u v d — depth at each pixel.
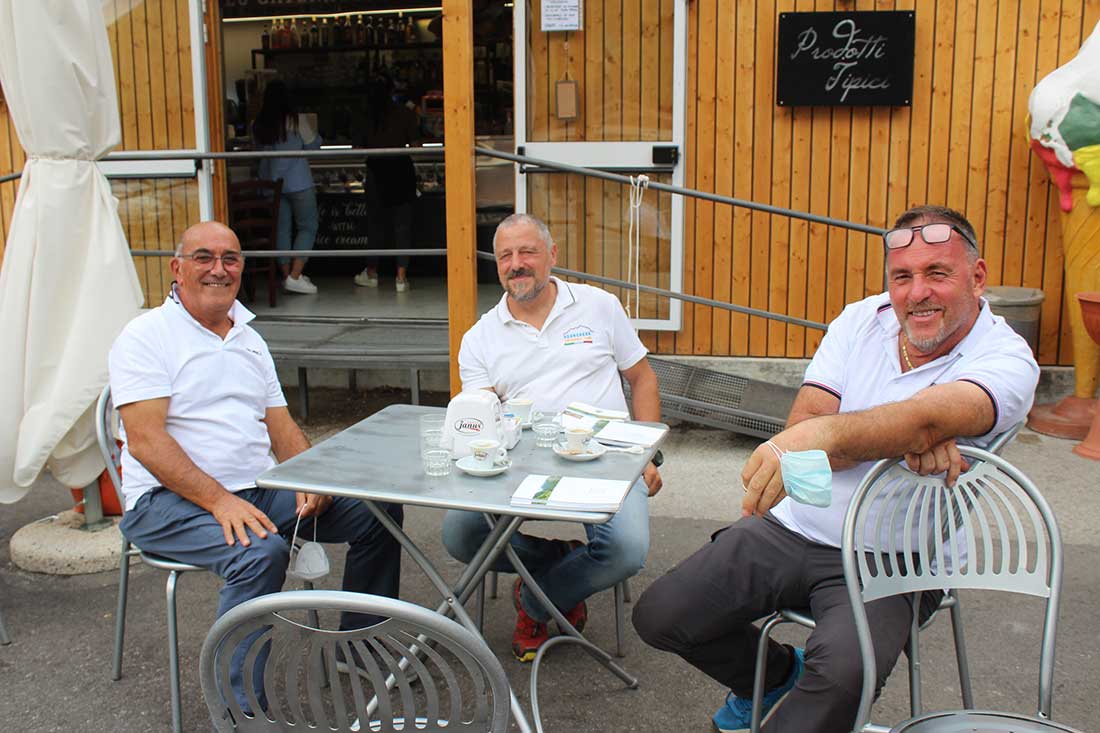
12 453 3.74
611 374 3.41
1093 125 5.06
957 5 5.55
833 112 5.72
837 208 5.81
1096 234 5.19
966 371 2.32
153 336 2.97
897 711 2.91
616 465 2.62
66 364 3.73
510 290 3.27
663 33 5.77
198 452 3.02
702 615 2.52
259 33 9.31
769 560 2.50
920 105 5.67
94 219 3.83
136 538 2.91
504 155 5.23
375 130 8.55
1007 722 1.91
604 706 2.97
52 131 3.73
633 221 5.95
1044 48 5.52
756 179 5.85
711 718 2.91
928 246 2.29
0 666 3.21
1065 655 3.20
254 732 1.81
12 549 3.99
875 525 2.27
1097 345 5.07
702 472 5.05
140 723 2.90
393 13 9.07
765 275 5.93
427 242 8.93
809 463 2.02
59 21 3.67
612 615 3.57
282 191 7.72
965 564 2.22
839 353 2.63
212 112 6.59
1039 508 2.12
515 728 2.85
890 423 2.16
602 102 5.89
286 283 7.86
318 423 5.84
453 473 2.56
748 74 5.75
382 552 3.13
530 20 5.86
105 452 3.21
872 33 5.52
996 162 5.66
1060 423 5.33
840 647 2.18
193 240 3.02
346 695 3.04
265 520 2.86
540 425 2.84
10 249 3.79
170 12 6.29
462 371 3.47
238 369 3.14
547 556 3.19
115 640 3.17
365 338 5.94
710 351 6.04
